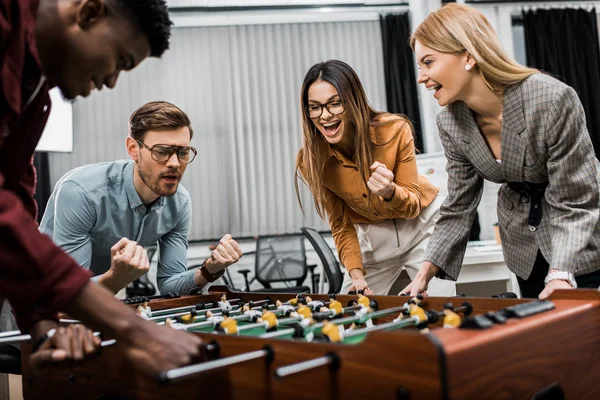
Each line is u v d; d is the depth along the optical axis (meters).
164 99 5.43
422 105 5.62
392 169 2.04
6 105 0.88
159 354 0.84
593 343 1.08
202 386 1.02
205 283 1.95
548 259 1.64
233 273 5.34
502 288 3.05
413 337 0.78
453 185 1.83
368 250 2.27
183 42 5.47
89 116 5.30
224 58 5.53
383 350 0.81
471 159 1.74
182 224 2.15
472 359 0.80
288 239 4.70
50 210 2.00
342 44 5.71
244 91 5.55
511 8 5.83
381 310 1.44
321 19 5.68
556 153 1.51
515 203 1.73
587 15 5.71
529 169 1.59
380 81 5.72
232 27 5.55
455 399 0.76
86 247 1.91
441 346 0.76
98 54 0.96
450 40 1.52
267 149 5.56
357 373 0.83
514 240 1.76
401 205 1.91
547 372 0.95
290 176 5.58
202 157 5.46
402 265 2.33
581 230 1.47
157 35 1.01
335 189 2.10
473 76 1.56
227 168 5.50
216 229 5.45
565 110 1.48
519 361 0.89
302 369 0.81
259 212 5.51
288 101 5.62
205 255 5.38
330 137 1.94
